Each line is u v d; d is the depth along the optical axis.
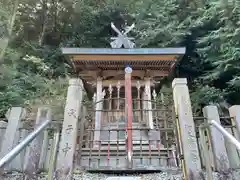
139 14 12.88
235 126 3.90
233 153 3.60
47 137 3.92
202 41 9.89
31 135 2.44
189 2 12.83
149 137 5.29
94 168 3.52
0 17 11.87
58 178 3.03
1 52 10.59
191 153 3.12
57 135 2.82
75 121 3.48
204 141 2.82
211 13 10.26
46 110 4.21
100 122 6.18
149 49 6.02
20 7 14.80
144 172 3.53
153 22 12.35
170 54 6.00
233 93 9.34
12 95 8.62
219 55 9.55
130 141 4.01
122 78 6.85
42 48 14.55
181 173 3.39
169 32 11.60
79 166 3.63
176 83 3.68
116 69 6.56
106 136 6.16
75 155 3.37
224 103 9.02
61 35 16.02
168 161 4.56
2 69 9.59
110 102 6.41
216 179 3.18
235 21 8.55
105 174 3.49
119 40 6.90
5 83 9.45
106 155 4.79
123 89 7.07
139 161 4.59
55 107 8.73
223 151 3.51
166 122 4.79
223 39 8.90
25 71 11.93
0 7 12.23
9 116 4.25
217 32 9.04
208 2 11.27
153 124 6.21
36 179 3.34
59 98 10.03
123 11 14.88
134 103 6.91
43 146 3.83
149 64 6.36
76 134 3.43
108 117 6.69
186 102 3.50
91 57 6.11
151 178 3.24
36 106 8.46
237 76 8.59
